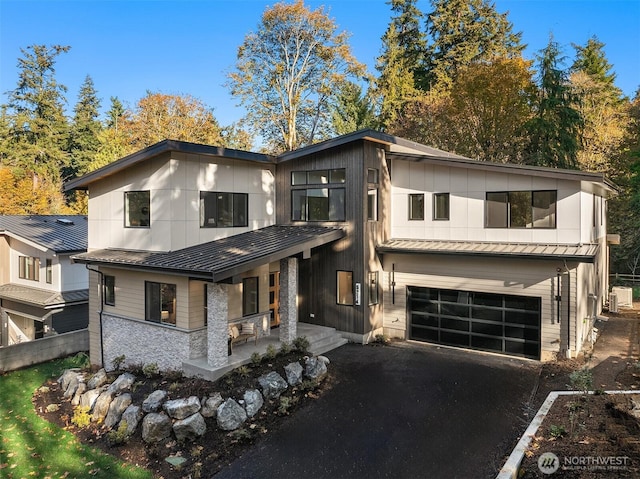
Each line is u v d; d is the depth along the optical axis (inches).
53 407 496.7
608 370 459.5
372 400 425.1
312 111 1441.9
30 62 1770.4
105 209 612.7
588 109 1219.9
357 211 599.8
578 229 515.8
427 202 630.5
